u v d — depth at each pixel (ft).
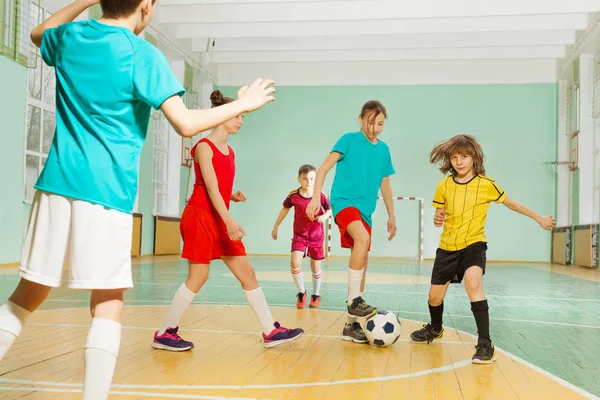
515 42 40.70
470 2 34.55
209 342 9.98
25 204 27.35
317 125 48.49
